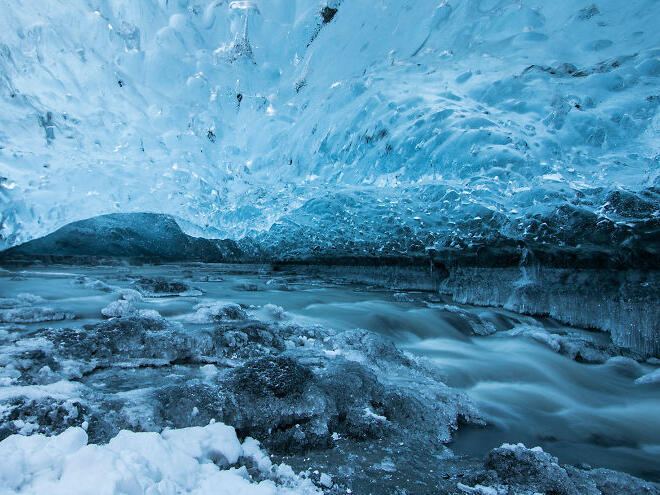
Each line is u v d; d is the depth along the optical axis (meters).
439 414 3.82
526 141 6.94
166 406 2.95
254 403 3.12
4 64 9.21
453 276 11.48
